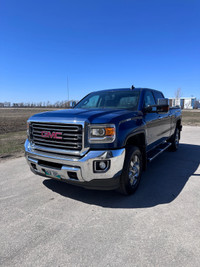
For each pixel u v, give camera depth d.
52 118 3.00
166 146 5.46
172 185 3.76
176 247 2.08
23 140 8.82
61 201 3.18
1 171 4.74
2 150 6.89
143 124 3.64
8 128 14.31
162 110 3.63
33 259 1.96
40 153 3.13
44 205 3.06
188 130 13.08
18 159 5.86
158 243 2.14
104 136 2.72
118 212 2.82
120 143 2.84
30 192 3.54
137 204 3.04
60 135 2.89
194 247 2.07
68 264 1.88
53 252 2.05
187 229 2.38
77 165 2.71
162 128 5.08
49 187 3.75
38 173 3.36
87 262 1.90
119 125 2.88
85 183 2.80
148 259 1.92
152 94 4.86
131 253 2.01
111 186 2.88
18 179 4.19
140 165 3.57
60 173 2.88
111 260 1.92
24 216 2.75
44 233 2.37
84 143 2.71
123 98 4.20
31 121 3.34
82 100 4.98
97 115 2.90
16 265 1.88
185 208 2.88
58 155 2.91
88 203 3.11
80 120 2.74
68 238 2.27
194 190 3.52
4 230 2.44
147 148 4.00
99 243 2.17
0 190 3.63
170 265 1.84
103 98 4.47
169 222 2.54
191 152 6.59
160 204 3.02
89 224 2.53
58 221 2.62
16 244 2.18
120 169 2.85
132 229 2.41
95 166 2.72
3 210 2.92
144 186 3.73
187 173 4.45
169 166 4.99
